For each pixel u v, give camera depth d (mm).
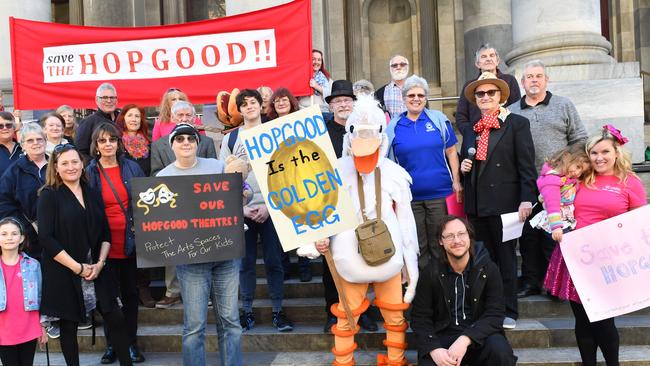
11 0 8406
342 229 3734
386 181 3936
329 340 4703
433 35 13164
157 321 5250
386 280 3885
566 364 4184
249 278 4938
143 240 3785
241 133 3764
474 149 4574
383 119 3936
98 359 4766
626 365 4168
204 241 3830
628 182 3859
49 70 6035
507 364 3672
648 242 3715
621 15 12188
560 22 7160
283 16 5844
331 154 3754
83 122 5449
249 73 5879
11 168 4566
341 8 13281
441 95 12906
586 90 6797
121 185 4547
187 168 4008
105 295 4117
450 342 3854
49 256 3930
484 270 3887
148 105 6008
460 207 4785
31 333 3904
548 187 3994
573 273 3826
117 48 6012
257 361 4477
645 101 11867
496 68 5605
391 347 3998
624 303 3727
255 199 4844
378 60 13617
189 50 5969
